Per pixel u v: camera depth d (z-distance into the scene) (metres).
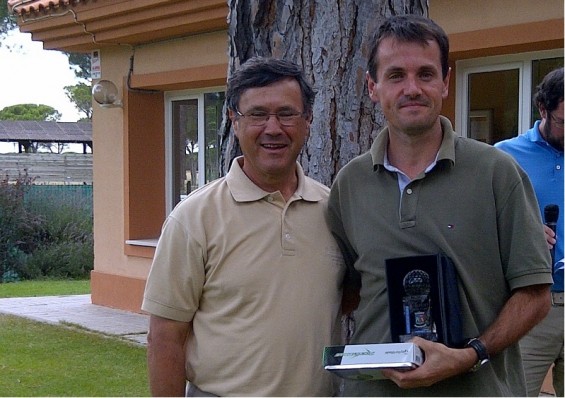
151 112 10.71
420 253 2.60
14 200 16.38
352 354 2.50
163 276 2.80
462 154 2.62
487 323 2.59
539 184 3.96
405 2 3.64
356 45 3.57
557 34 6.21
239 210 2.81
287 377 2.75
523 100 6.82
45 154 22.41
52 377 7.34
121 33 9.66
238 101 2.84
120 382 7.15
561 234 3.93
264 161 2.80
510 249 2.57
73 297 12.53
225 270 2.77
